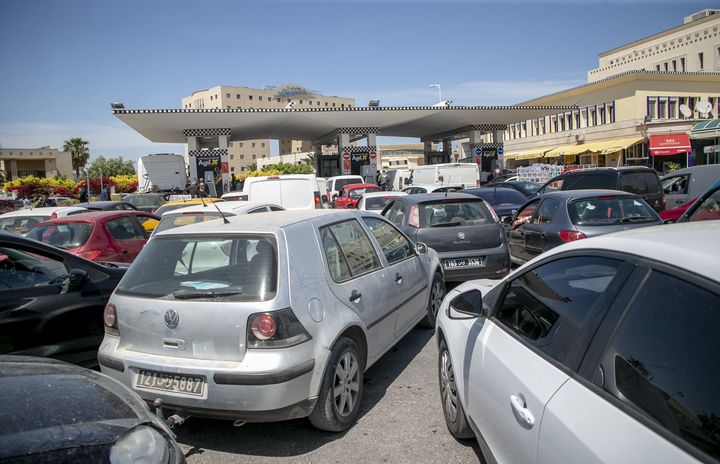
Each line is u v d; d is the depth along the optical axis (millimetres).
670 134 36250
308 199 13039
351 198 20203
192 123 28500
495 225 7449
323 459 3416
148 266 3822
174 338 3453
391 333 4758
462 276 7234
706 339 1571
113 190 40469
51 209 11102
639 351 1769
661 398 1622
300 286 3531
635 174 11086
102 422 2170
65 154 84562
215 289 3479
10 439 1907
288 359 3291
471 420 2980
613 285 2033
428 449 3482
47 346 4383
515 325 2695
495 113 31781
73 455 1930
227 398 3264
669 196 11859
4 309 4168
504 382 2449
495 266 7289
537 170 24906
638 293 1886
